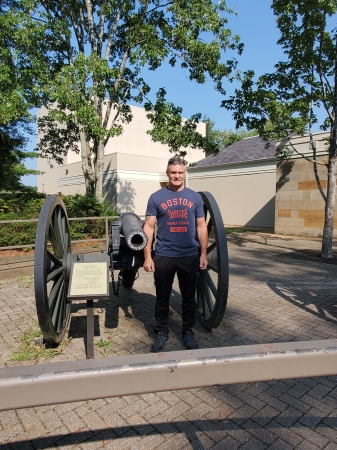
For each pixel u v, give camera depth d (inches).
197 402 90.5
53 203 111.3
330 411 86.9
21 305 168.9
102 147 452.4
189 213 112.3
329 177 287.0
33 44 335.3
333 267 258.4
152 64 406.3
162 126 422.9
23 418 84.4
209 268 128.0
